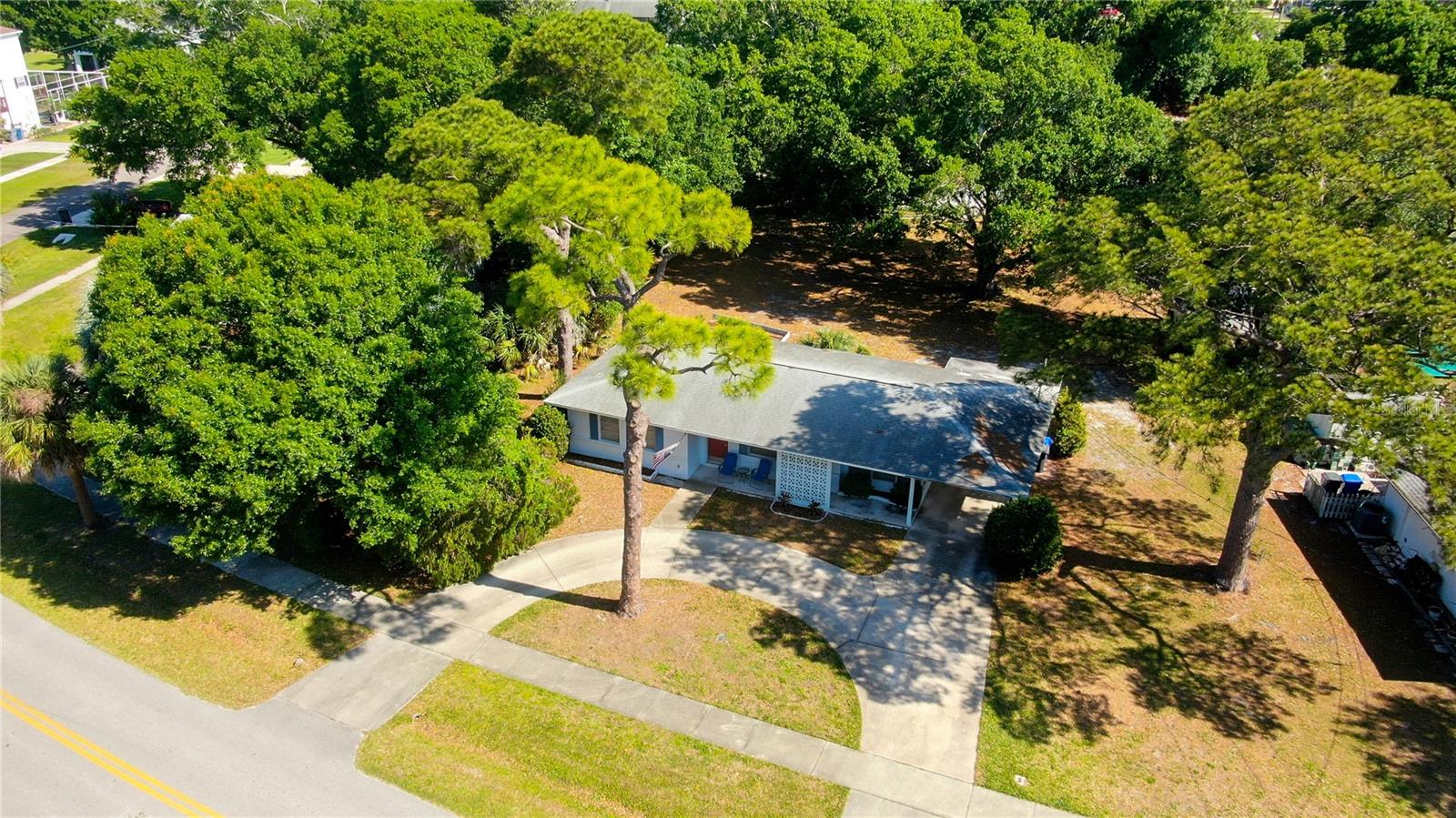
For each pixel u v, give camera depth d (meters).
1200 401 17.53
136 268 20.50
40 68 80.50
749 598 21.81
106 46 76.31
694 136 37.97
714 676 19.28
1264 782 16.66
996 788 16.55
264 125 43.12
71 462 23.39
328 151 36.47
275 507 19.44
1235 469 27.25
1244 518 20.86
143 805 16.30
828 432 25.14
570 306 18.06
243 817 16.00
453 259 28.89
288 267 20.34
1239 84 60.59
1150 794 16.42
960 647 20.12
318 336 19.83
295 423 18.92
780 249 46.94
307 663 19.89
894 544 23.95
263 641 20.66
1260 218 17.89
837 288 41.56
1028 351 22.67
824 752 17.36
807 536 24.36
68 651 20.50
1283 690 18.81
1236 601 21.41
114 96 40.00
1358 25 55.06
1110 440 28.88
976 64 35.19
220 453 18.17
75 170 53.66
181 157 41.59
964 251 45.62
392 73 34.78
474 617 21.33
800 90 39.38
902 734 17.77
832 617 21.14
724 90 40.84
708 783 16.64
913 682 19.09
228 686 19.27
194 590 22.56
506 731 17.88
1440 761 17.00
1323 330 16.20
